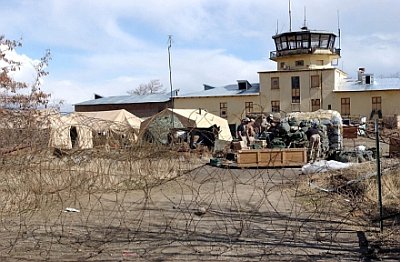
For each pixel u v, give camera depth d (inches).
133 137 367.6
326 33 2581.2
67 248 303.1
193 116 1201.4
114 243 313.0
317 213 382.9
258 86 2632.9
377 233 327.6
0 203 355.6
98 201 407.8
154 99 2773.1
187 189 456.4
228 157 890.7
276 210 394.3
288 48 2618.1
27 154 352.8
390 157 623.5
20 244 310.5
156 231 341.1
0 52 1002.1
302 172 594.2
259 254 286.8
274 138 1022.4
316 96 2461.9
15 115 479.8
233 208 414.3
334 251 290.8
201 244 309.4
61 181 360.8
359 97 2420.0
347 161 828.6
